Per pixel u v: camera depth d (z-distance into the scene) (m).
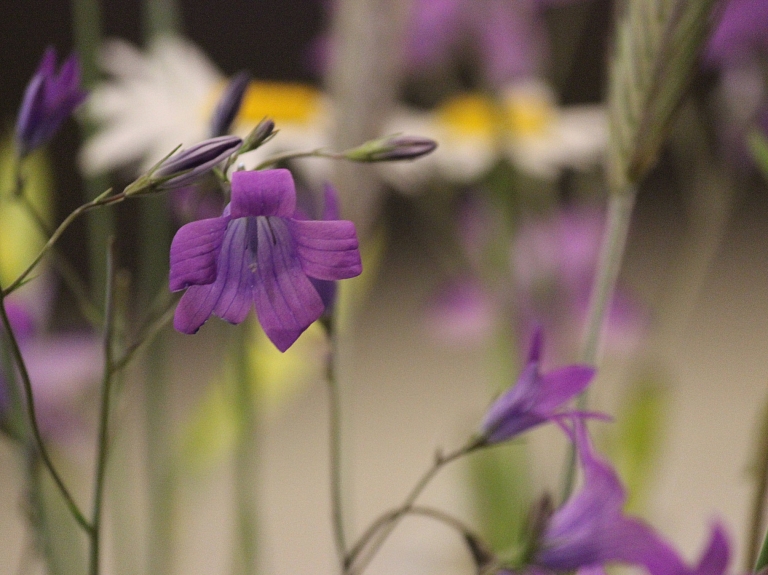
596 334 0.51
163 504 0.59
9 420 0.51
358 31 0.55
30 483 0.51
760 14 0.63
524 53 0.76
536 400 0.49
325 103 0.72
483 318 0.81
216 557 1.15
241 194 0.44
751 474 0.51
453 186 0.82
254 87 0.74
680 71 0.49
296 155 0.47
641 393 0.62
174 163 0.46
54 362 0.59
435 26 0.77
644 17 0.50
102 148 0.64
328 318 0.49
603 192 0.80
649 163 0.50
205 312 0.45
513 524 0.68
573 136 0.83
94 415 0.59
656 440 0.62
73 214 0.46
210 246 0.45
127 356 0.47
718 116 0.69
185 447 0.60
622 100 0.50
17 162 0.49
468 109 0.82
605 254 0.51
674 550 0.48
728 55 0.66
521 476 0.69
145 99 0.67
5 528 1.38
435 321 0.87
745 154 0.68
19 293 0.60
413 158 0.47
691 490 1.03
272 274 0.46
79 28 0.57
